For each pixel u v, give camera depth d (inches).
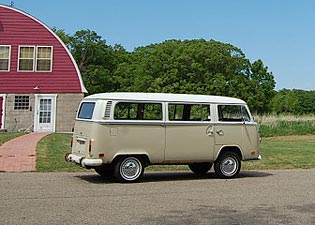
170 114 469.1
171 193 392.2
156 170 561.6
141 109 456.4
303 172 572.4
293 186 443.2
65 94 1226.0
